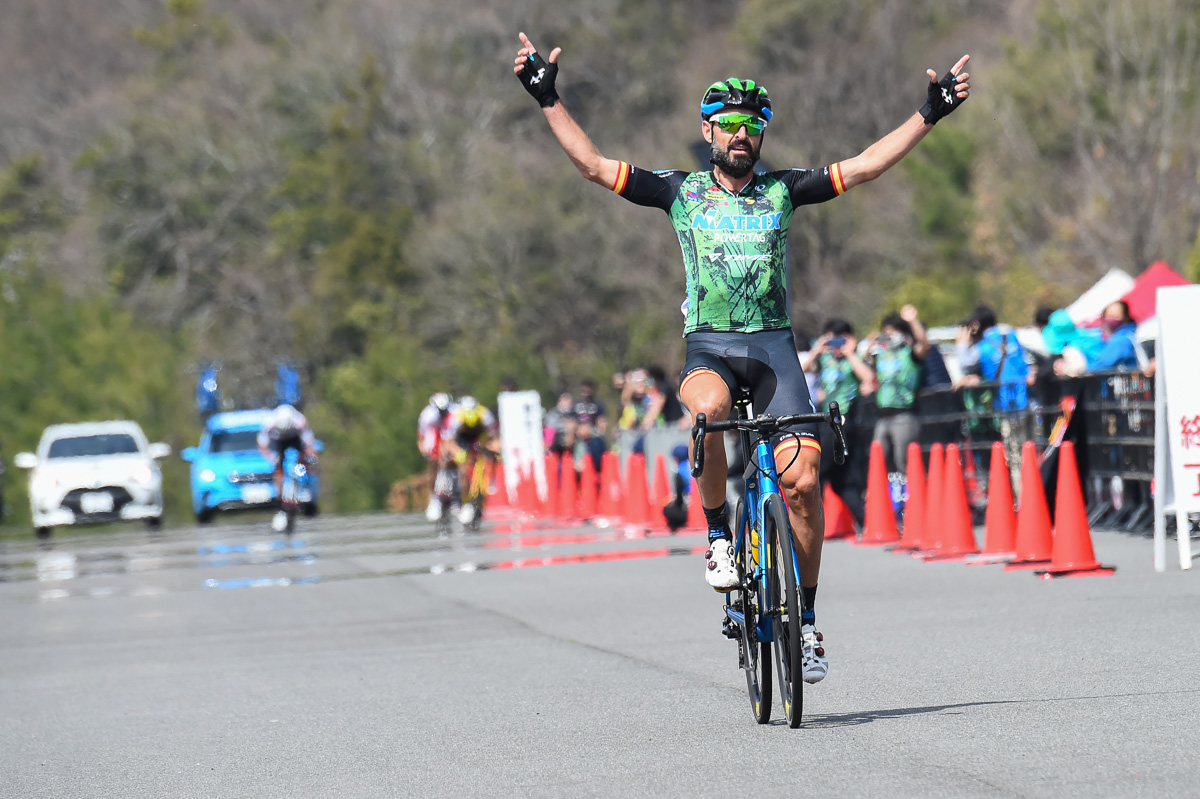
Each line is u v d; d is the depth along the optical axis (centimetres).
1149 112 12488
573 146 2058
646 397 7156
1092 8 13350
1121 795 1573
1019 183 14300
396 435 12038
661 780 1756
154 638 3469
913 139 2025
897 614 3058
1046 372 4719
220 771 1962
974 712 2041
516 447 8338
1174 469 3450
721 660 2639
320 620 3622
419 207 19950
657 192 2055
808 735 1955
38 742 2256
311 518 9256
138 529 10112
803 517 2000
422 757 1970
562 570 4438
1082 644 2539
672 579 4025
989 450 5100
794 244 15262
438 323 17825
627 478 5959
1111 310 4619
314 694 2533
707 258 2023
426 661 2841
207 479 9188
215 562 5719
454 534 6425
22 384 13838
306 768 1948
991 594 3256
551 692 2408
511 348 14375
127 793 1870
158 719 2384
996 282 13775
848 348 4869
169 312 19950
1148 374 4100
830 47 15988
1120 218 12394
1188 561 3453
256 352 19012
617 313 17350
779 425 1919
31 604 4469
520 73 2062
